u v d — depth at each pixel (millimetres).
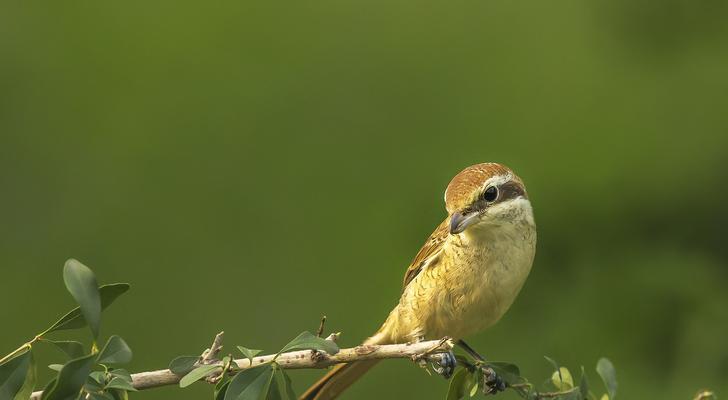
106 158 13711
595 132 13570
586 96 13875
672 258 12859
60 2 14664
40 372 12391
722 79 13938
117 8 14664
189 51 14391
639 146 13383
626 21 14453
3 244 13211
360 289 12930
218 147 13820
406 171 13641
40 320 12727
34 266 13031
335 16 14641
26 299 12789
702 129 13539
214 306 12891
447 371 6898
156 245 13258
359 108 14062
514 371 6137
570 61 14203
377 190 13523
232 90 14172
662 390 12250
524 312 12633
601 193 13125
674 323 12539
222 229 13359
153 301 12914
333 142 13867
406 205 13352
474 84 14148
